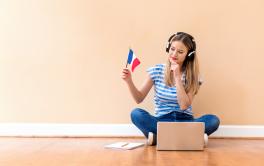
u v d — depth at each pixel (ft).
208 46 7.92
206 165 4.72
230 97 7.93
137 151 5.96
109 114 7.95
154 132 6.70
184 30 7.92
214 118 6.89
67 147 6.38
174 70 6.59
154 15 7.93
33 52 7.96
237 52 7.93
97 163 4.81
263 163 4.90
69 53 7.95
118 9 7.93
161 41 7.92
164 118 6.86
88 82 7.96
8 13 7.93
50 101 7.96
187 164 4.78
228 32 7.93
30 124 7.93
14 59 7.99
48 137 7.88
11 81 7.99
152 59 7.93
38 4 7.93
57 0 7.93
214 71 7.94
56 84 7.97
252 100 7.93
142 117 6.65
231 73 7.94
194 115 7.92
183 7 7.91
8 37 7.96
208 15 7.92
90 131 7.92
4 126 7.94
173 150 6.10
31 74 7.96
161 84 7.14
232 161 5.05
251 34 7.93
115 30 7.93
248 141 7.46
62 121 7.94
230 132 7.90
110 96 7.96
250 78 7.94
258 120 7.93
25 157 5.27
